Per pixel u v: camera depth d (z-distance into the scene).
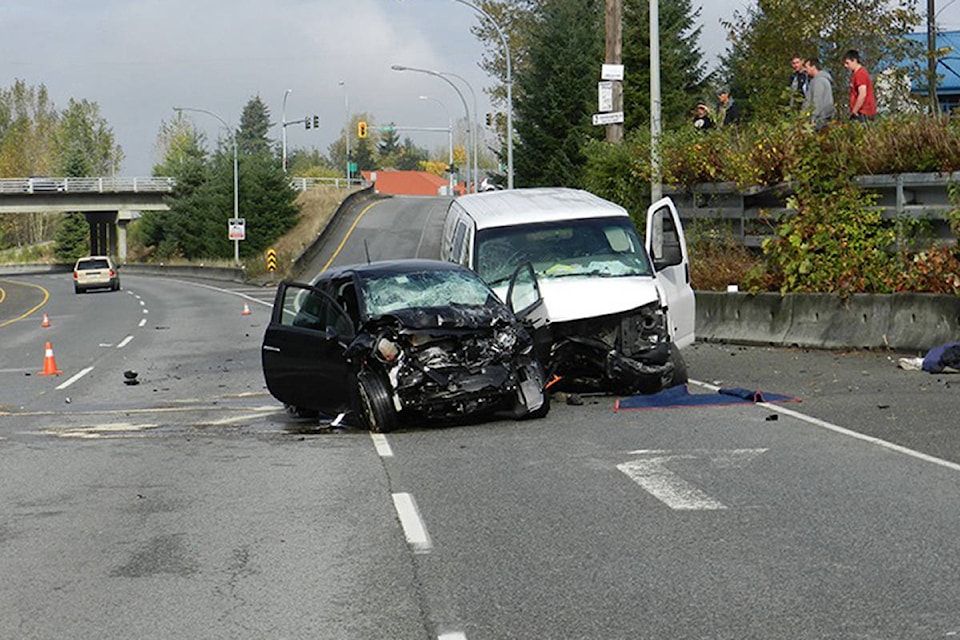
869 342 17.92
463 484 9.48
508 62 50.66
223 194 99.06
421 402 12.25
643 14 51.56
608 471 9.75
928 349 16.94
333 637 5.77
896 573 6.49
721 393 14.11
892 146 18.80
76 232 141.38
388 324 12.53
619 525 7.85
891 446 10.49
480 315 12.70
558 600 6.22
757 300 20.19
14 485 10.23
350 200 109.19
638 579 6.55
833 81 30.44
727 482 9.15
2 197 109.44
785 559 6.86
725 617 5.82
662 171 23.88
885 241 18.73
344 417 13.47
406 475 9.98
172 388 18.55
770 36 30.53
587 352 14.04
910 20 29.83
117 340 30.14
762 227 21.94
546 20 57.34
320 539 7.82
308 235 89.94
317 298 13.91
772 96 30.62
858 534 7.39
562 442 11.27
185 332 32.19
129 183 110.50
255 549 7.61
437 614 6.06
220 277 85.81
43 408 16.50
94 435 13.37
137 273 111.19
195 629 5.97
